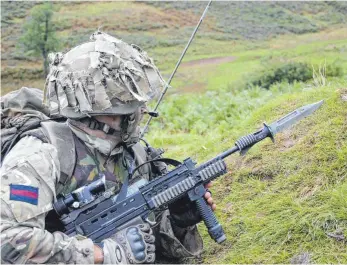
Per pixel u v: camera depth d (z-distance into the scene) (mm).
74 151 2775
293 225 3316
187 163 2889
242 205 3670
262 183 3752
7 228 2424
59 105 2752
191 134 6422
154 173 3188
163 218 3209
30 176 2486
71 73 2725
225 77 11781
